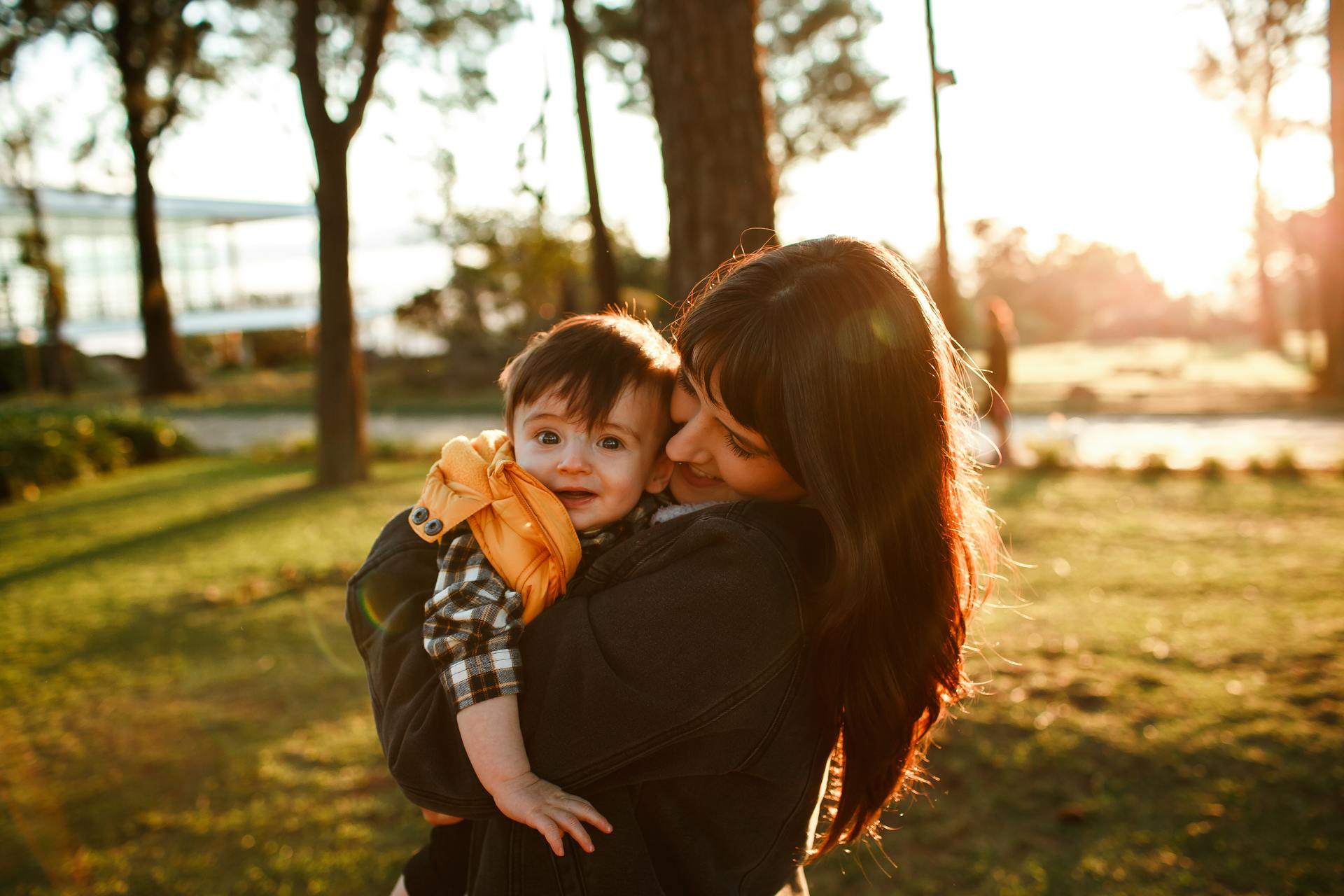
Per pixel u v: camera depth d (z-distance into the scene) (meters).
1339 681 4.38
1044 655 4.95
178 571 7.68
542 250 9.09
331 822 3.61
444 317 27.81
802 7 25.00
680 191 3.93
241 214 38.50
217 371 40.22
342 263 11.70
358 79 11.15
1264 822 3.28
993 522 1.42
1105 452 13.21
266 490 11.90
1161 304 57.25
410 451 15.02
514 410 1.33
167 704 4.81
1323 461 11.59
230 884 3.23
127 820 3.66
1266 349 37.72
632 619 1.11
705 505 1.30
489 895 1.15
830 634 1.12
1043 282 65.75
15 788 3.93
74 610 6.63
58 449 14.33
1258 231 35.28
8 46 19.52
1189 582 6.24
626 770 1.11
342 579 7.12
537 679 1.13
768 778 1.15
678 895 1.14
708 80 3.87
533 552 1.21
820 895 3.06
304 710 4.69
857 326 1.08
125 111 24.48
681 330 1.18
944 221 5.23
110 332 38.38
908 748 1.29
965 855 3.23
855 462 1.08
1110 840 3.26
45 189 31.58
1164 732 3.96
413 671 1.20
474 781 1.12
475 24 13.78
